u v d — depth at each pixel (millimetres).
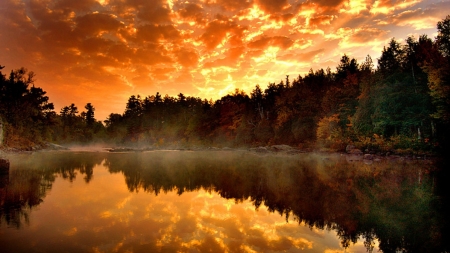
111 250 6285
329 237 7590
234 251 6367
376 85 41531
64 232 7539
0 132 42781
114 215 9398
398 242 7305
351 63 63062
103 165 28109
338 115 49375
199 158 40469
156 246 6566
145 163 31328
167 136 111312
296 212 10195
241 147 76750
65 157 39156
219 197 12820
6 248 6320
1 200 11578
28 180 17172
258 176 19969
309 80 72250
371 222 8984
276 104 72938
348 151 41281
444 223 8867
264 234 7699
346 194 13445
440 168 23375
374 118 38969
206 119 99250
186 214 9719
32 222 8469
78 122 137125
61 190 13969
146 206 10820
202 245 6707
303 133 57750
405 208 10859
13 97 54344
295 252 6449
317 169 24000
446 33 32875
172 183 16797
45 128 69062
